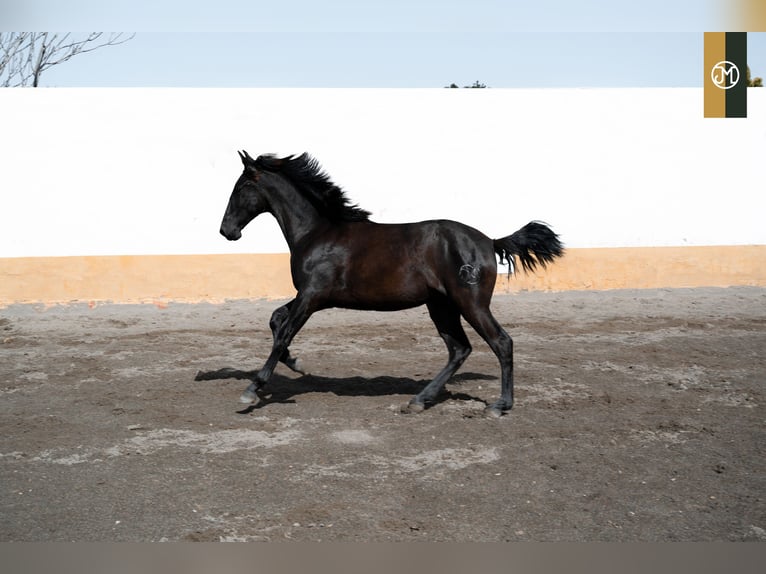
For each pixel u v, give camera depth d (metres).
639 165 15.13
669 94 15.08
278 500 5.22
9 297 13.56
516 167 14.90
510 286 14.95
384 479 5.61
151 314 13.08
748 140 15.33
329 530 4.76
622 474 5.73
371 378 8.90
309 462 5.98
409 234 7.18
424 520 4.91
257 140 14.28
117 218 14.01
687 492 5.39
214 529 4.77
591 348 10.54
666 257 15.23
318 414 7.37
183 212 14.20
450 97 14.65
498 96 14.75
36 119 13.66
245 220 7.87
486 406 7.54
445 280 7.01
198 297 14.03
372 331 11.97
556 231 15.04
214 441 6.53
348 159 14.50
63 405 7.73
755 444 6.45
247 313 13.17
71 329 11.91
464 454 6.16
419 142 14.63
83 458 6.10
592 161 15.04
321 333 11.80
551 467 5.86
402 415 7.30
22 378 8.91
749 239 15.52
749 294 14.68
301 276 7.36
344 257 7.26
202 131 14.13
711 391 8.22
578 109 14.92
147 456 6.14
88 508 5.10
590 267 15.12
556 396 8.00
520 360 9.80
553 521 4.91
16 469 5.84
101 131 13.85
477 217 14.88
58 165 13.78
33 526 4.82
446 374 7.53
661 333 11.55
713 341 10.95
